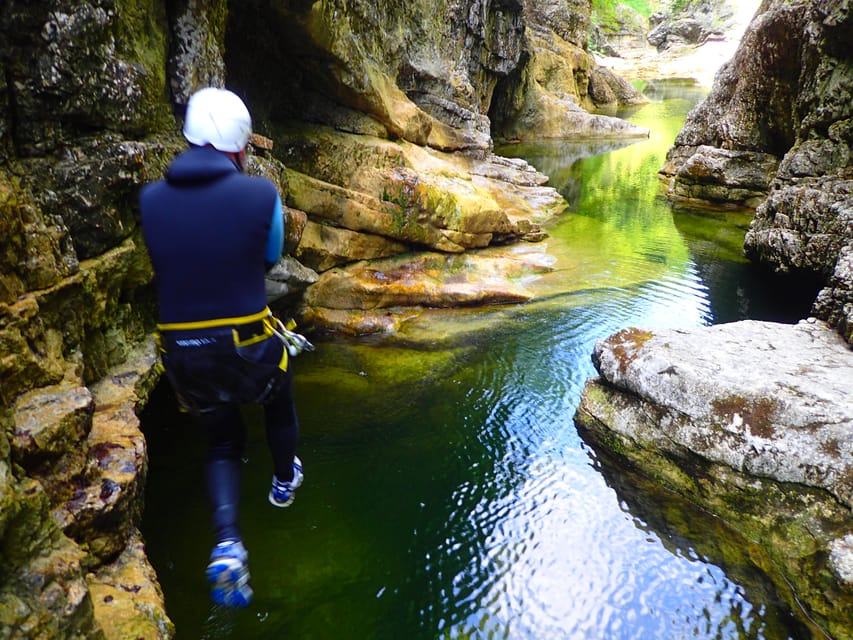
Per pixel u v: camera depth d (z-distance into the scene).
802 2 9.86
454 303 7.93
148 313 4.88
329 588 3.85
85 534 2.93
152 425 5.11
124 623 2.76
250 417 5.36
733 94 13.45
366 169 8.23
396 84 11.72
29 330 3.03
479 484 4.86
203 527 4.15
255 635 3.49
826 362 5.07
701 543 4.34
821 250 8.22
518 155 19.05
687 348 5.29
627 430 5.13
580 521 4.54
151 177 4.41
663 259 9.94
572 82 25.59
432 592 3.89
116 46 4.15
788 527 4.14
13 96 3.54
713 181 13.27
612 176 16.20
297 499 4.54
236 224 2.04
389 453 5.15
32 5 3.49
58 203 3.77
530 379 6.37
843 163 8.88
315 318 7.23
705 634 3.69
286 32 7.09
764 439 4.38
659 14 45.62
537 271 9.09
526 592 3.94
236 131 2.17
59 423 2.88
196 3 5.00
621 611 3.84
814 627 3.70
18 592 2.16
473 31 15.63
